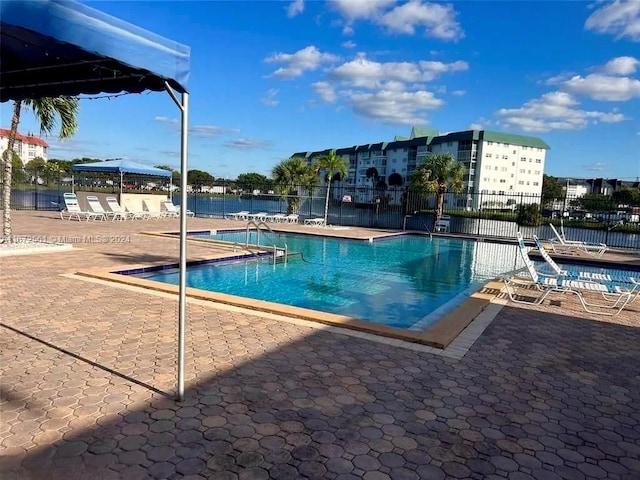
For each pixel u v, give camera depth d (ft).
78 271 24.57
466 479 7.72
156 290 21.25
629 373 13.07
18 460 7.70
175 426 9.00
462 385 11.70
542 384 12.01
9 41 9.34
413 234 66.95
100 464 7.68
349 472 7.75
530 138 203.82
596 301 23.58
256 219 75.46
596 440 9.23
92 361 12.28
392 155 230.27
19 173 79.66
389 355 13.67
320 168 87.71
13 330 14.74
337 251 47.91
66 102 32.12
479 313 19.53
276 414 9.69
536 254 47.80
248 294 27.20
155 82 10.73
